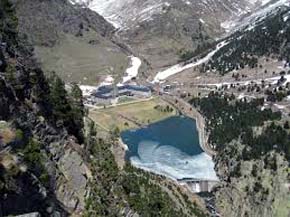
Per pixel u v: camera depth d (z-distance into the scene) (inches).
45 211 3174.2
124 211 4522.6
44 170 3336.6
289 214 7519.7
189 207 6811.0
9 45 4143.7
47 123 4153.5
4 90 3459.6
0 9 4301.2
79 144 4913.9
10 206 2854.3
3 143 2950.3
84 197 4015.8
